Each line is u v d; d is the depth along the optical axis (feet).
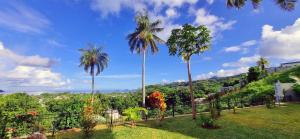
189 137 42.93
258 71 187.32
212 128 49.55
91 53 195.31
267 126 50.01
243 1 51.26
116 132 43.29
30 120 44.73
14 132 42.57
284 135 43.04
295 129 46.50
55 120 47.16
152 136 41.78
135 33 137.08
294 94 101.09
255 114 65.05
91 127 40.81
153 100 57.98
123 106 162.81
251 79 188.96
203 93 231.30
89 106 44.80
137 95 199.31
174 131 47.47
